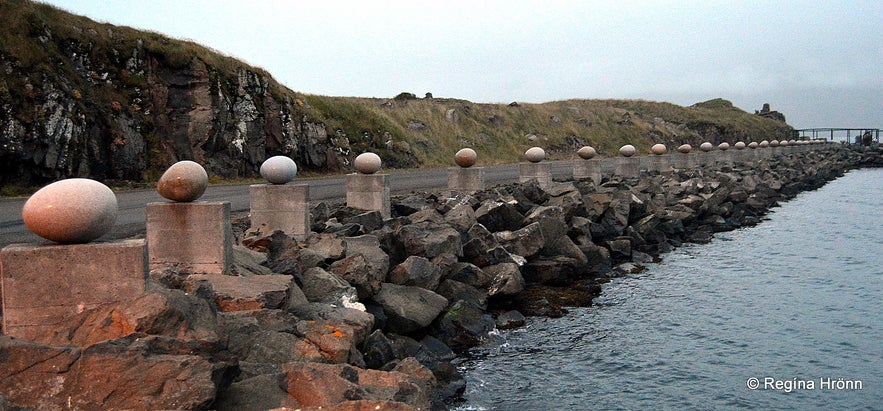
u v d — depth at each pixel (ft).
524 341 42.70
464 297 46.73
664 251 78.74
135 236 45.47
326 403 20.65
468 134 195.11
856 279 62.34
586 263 63.52
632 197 83.41
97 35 94.53
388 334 38.11
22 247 24.82
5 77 76.43
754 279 62.54
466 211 58.95
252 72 111.45
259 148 107.24
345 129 142.72
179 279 31.42
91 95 87.20
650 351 40.86
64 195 24.85
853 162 256.11
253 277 33.04
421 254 49.32
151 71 98.89
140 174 89.97
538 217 65.31
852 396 34.06
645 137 253.85
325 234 47.57
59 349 20.16
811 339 43.62
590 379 36.09
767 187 136.46
